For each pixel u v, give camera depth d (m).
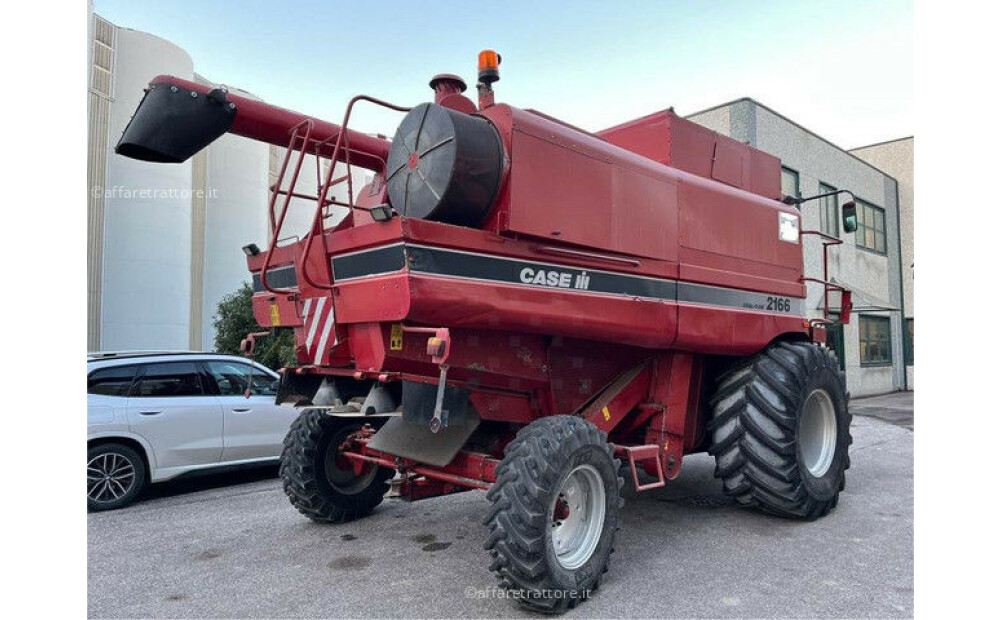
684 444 5.26
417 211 3.64
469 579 3.89
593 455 3.64
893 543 4.54
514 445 3.50
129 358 6.46
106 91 13.20
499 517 3.32
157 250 13.94
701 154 5.50
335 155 3.74
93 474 5.84
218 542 4.75
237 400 6.91
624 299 4.18
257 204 17.48
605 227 4.07
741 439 4.99
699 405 5.37
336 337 3.66
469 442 4.41
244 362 7.20
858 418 12.52
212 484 7.21
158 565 4.25
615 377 4.77
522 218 3.59
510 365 3.96
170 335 14.16
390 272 3.23
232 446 6.77
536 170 3.70
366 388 4.23
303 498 4.96
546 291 3.73
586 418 4.36
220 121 3.90
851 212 5.95
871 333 19.09
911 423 11.66
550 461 3.37
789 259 5.81
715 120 14.57
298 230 17.77
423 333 3.43
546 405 4.33
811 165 16.08
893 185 20.73
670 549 4.44
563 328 3.84
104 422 5.95
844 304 6.57
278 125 4.16
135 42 13.70
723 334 4.91
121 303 13.45
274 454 7.11
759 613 3.39
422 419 3.52
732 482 5.09
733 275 5.09
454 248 3.34
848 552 4.35
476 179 3.48
